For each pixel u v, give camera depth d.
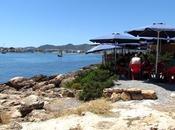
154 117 14.61
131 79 24.28
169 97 18.80
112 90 19.33
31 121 15.88
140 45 34.97
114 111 15.85
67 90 23.36
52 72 73.88
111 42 28.30
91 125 14.05
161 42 30.17
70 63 121.56
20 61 144.25
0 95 23.61
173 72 22.38
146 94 18.48
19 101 19.89
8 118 16.61
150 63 24.48
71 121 14.67
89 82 21.95
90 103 17.30
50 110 18.22
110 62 27.19
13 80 31.95
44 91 26.20
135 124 13.95
